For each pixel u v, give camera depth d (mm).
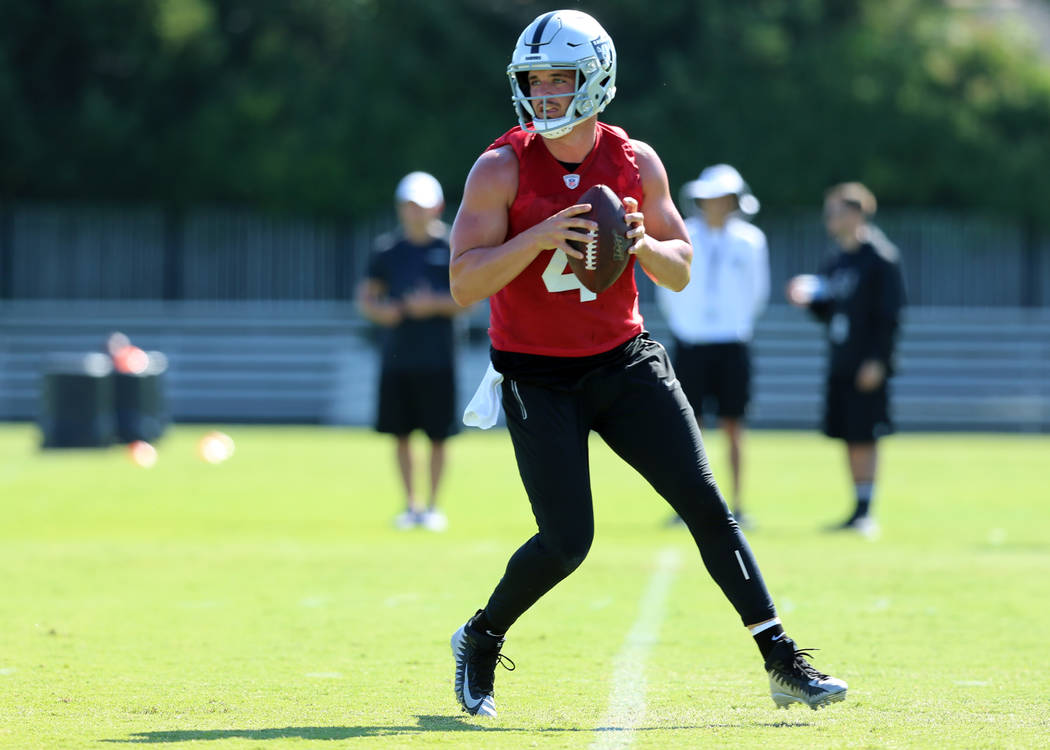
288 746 14758
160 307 94250
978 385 86562
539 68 15867
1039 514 42750
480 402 16859
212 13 100000
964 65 99062
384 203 94312
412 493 39375
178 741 15023
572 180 16391
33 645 21797
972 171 94375
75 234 94500
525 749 14609
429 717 16672
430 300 38406
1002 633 23203
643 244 16000
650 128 94062
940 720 16297
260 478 53000
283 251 94562
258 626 23703
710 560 16844
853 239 38469
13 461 59750
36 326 90312
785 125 94500
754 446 69375
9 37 96125
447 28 96125
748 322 40125
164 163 97312
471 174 16438
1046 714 16734
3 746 14766
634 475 55844
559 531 16234
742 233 39719
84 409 64812
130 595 27141
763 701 17750
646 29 96000
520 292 16359
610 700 17844
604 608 25812
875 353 37969
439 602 26344
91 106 96312
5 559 32344
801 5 97438
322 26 102625
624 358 16484
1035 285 93375
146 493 47719
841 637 22828
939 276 92750
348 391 86625
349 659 20766
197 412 87500
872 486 38812
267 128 97125
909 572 30422
